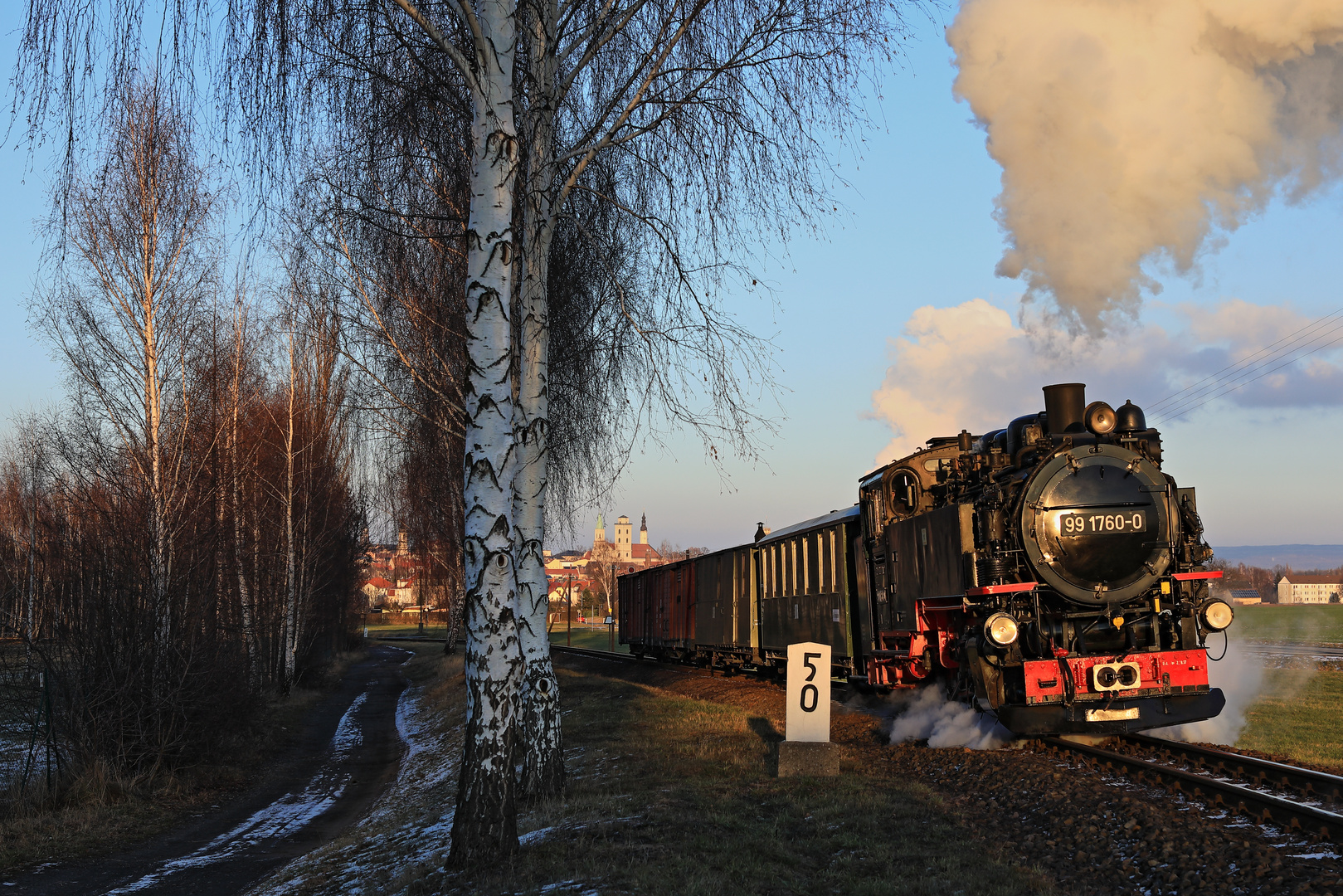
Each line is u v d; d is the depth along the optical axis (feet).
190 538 54.80
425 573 139.74
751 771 32.07
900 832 23.35
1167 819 22.02
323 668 122.01
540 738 31.50
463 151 34.19
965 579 34.99
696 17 29.78
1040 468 33.99
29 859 36.88
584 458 43.68
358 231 34.53
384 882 25.31
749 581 69.62
